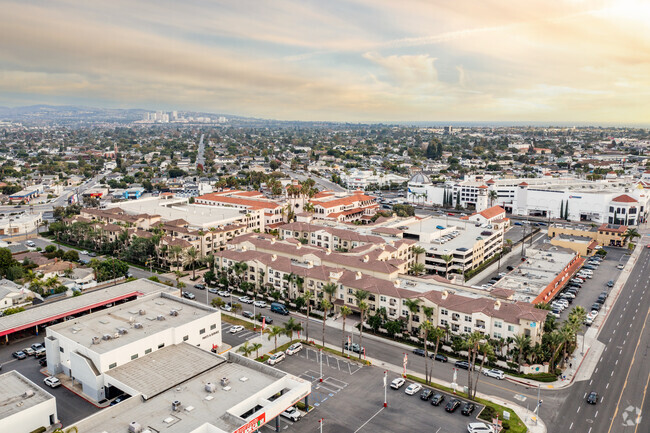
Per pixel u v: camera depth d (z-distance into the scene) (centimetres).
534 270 18488
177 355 11406
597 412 10638
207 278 18612
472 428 9706
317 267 17000
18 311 14850
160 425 8581
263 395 9694
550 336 12469
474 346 11275
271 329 14800
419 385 11500
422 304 14225
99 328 12150
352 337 14412
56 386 11181
